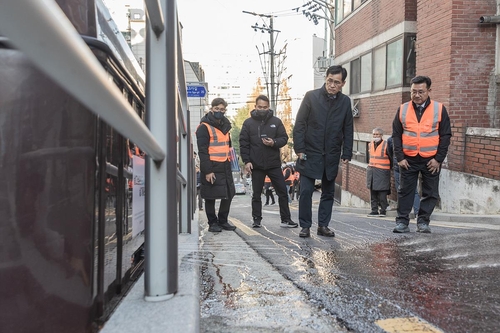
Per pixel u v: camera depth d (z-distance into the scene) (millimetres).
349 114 4535
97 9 1588
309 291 2514
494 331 1929
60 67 736
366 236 4652
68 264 1395
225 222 5301
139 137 1234
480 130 6723
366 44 12688
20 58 1328
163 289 1764
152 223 1753
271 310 2184
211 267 3080
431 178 4949
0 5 602
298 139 4535
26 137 1338
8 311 1334
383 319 2064
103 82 863
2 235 1318
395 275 2893
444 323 2021
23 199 1336
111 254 1767
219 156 5059
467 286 2643
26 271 1343
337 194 16391
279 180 5512
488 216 6047
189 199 3812
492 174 6445
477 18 7512
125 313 1602
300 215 4617
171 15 1728
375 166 8711
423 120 4816
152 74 1707
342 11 15172
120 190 1906
